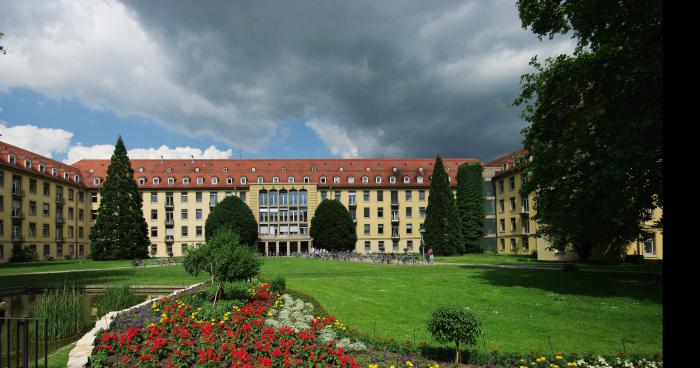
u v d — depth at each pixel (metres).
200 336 10.48
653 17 16.39
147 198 72.25
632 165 15.78
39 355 10.41
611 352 9.70
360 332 11.47
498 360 8.71
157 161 76.88
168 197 72.38
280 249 72.62
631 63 17.16
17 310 19.30
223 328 11.24
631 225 20.88
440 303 16.73
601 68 18.42
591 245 36.97
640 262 34.59
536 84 21.73
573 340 10.84
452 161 81.62
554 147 20.03
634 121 16.34
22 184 56.47
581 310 14.85
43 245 60.53
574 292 18.98
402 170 78.19
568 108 21.22
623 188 17.45
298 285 23.31
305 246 72.25
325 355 8.53
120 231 57.97
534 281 23.38
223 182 73.44
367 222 74.88
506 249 61.91
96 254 57.50
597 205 18.89
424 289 21.05
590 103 20.23
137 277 31.33
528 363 8.48
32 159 61.78
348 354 9.16
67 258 65.62
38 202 59.75
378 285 22.98
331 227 64.25
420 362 8.51
